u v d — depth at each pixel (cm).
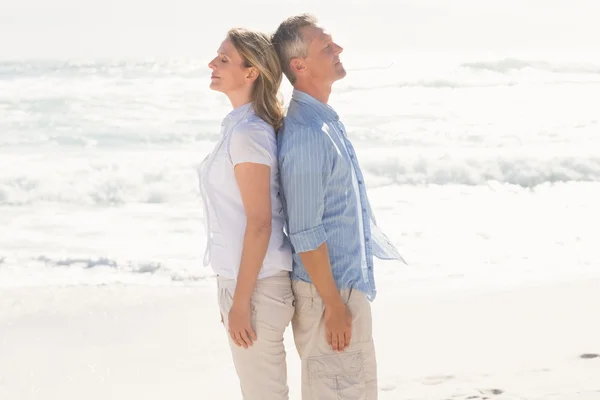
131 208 990
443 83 2267
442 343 462
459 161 1180
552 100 1969
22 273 659
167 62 2855
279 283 257
